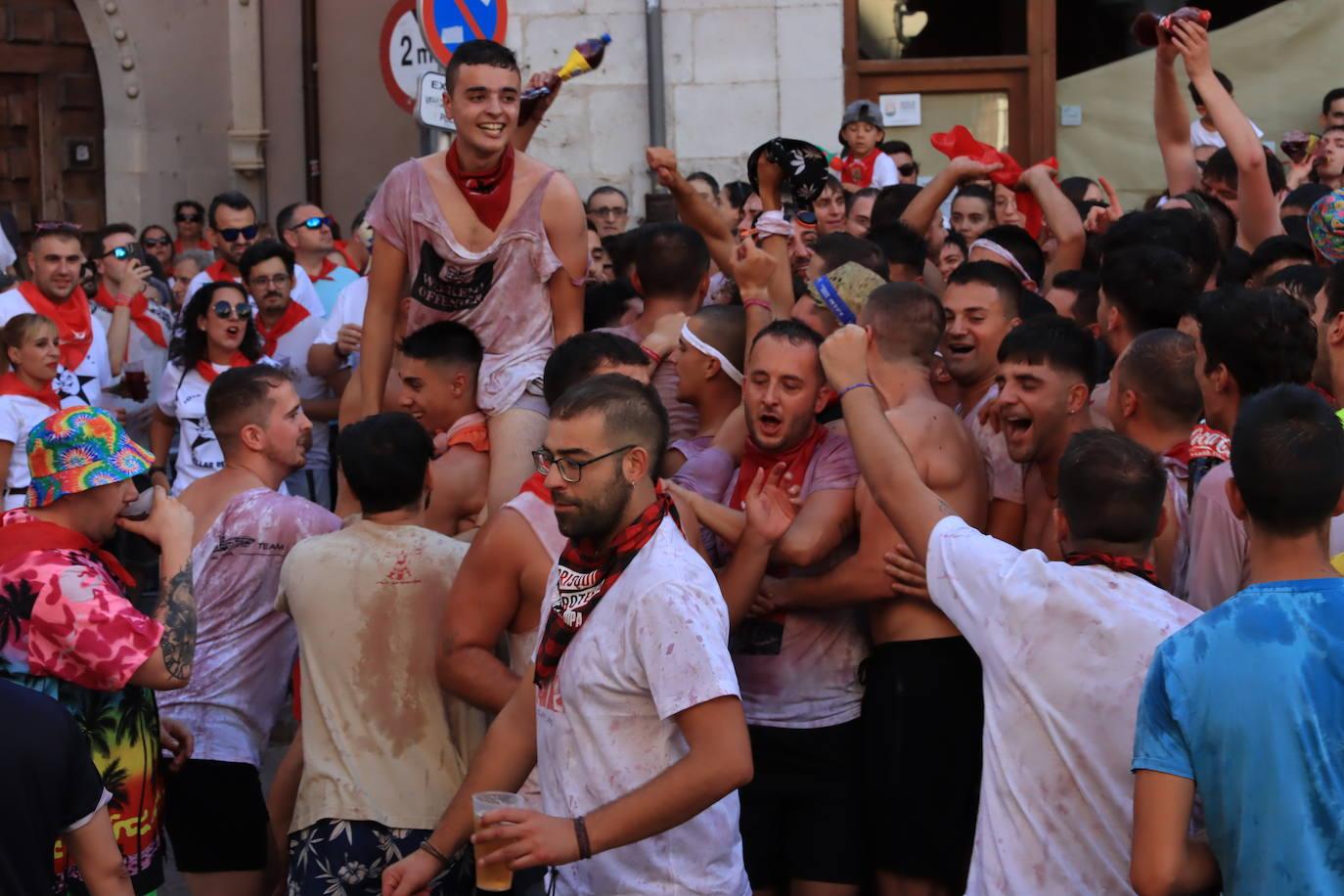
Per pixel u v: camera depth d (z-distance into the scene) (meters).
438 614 11.16
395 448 11.30
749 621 11.51
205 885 12.52
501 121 12.00
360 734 11.06
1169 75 17.27
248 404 13.02
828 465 11.27
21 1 39.75
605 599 8.58
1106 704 8.29
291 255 22.16
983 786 8.74
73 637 10.02
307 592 11.23
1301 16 29.64
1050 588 8.52
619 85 28.27
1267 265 14.13
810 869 11.45
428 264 12.52
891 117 30.77
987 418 11.98
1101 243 15.32
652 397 8.73
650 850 8.66
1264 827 7.32
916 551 9.25
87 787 8.98
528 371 12.50
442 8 21.11
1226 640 7.50
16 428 18.84
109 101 40.47
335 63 41.84
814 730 11.43
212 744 12.38
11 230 25.84
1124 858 8.27
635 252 14.62
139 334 24.83
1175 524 10.36
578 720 8.59
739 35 28.05
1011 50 30.50
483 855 8.10
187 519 10.95
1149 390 10.89
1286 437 7.62
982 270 12.99
